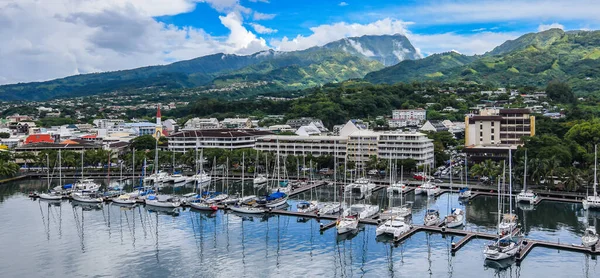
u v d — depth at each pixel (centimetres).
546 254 14825
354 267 14212
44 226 19012
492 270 13775
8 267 14350
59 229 18562
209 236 17462
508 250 14112
